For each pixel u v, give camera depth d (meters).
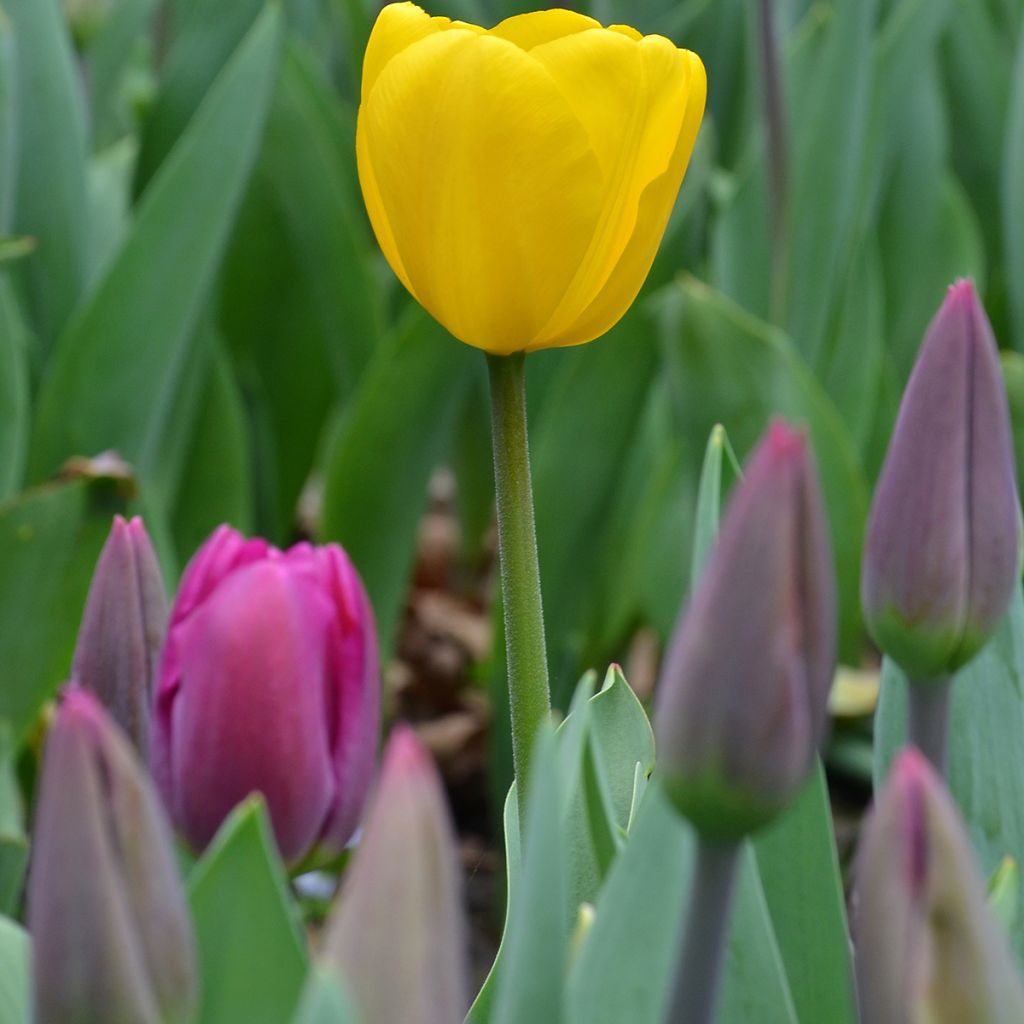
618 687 0.75
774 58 1.35
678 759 0.59
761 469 0.59
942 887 0.59
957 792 0.74
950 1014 0.59
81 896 0.59
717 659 0.59
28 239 1.11
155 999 0.60
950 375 0.65
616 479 1.37
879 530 0.66
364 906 0.58
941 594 0.66
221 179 1.25
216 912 0.64
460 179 0.72
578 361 1.33
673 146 0.73
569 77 0.72
